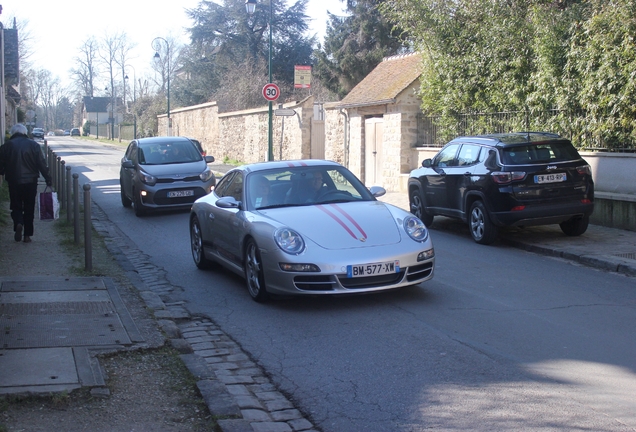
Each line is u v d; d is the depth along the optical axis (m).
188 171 15.18
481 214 10.83
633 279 8.30
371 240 6.91
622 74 11.52
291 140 26.92
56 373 4.80
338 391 4.80
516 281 8.16
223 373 5.24
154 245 11.40
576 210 10.47
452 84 16.50
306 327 6.38
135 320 6.38
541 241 10.69
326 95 41.81
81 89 102.75
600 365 5.20
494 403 4.49
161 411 4.34
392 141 19.42
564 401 4.50
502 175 10.36
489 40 14.88
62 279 7.95
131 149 16.67
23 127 10.62
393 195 17.97
